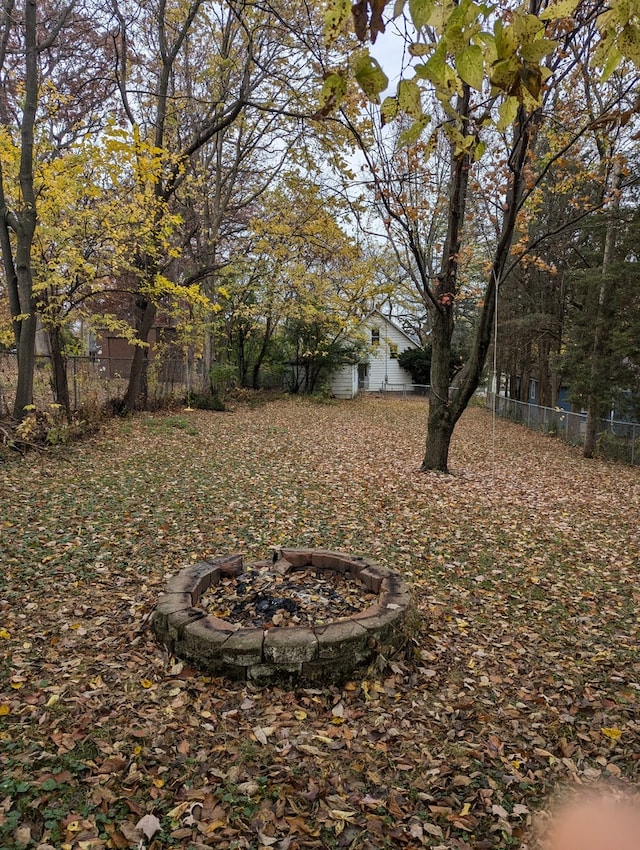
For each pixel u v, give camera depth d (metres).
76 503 6.27
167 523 5.78
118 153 8.79
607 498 8.42
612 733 2.74
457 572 4.96
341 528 6.00
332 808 2.17
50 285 9.42
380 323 33.25
